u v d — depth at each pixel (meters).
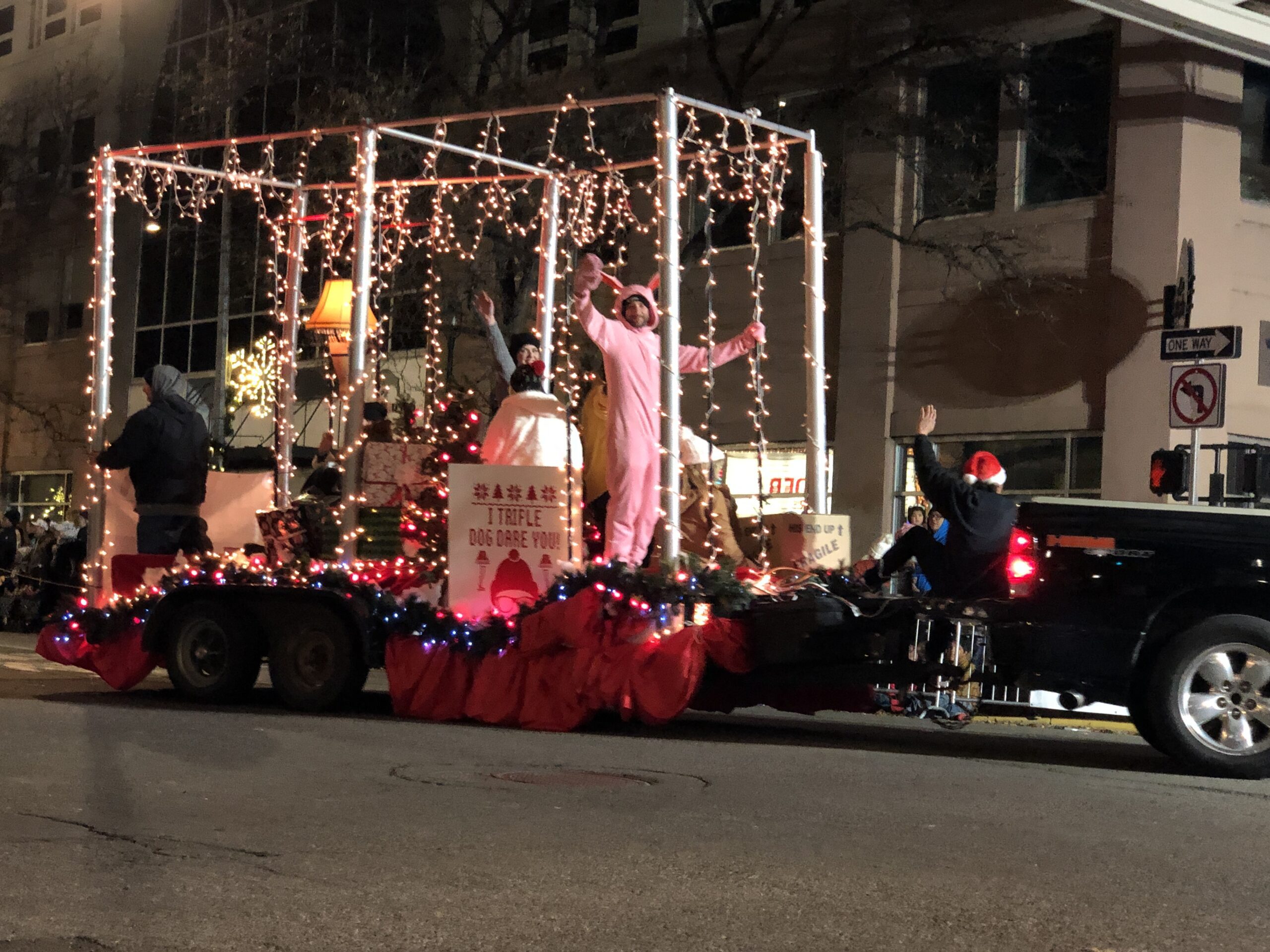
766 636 9.49
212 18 31.91
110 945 4.22
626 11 24.52
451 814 6.38
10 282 37.62
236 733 9.05
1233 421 18.55
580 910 4.72
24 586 21.84
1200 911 4.96
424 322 23.44
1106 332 19.08
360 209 11.12
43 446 36.38
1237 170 18.88
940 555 9.93
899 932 4.55
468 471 10.32
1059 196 19.94
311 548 11.27
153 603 11.42
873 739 10.22
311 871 5.20
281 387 14.02
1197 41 16.92
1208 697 8.57
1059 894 5.13
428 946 4.27
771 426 22.55
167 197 32.75
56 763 7.55
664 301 10.02
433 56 25.83
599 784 7.34
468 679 10.26
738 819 6.44
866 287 21.55
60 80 36.34
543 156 22.52
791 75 22.39
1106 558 8.74
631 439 10.15
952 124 20.86
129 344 34.12
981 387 20.31
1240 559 8.58
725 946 4.34
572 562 10.08
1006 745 10.34
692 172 14.51
